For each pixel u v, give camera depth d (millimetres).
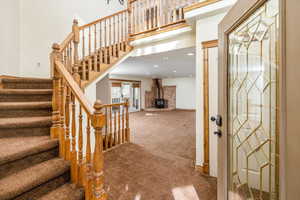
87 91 2744
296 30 534
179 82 9984
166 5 3436
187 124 5809
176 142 3635
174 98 10188
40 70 3180
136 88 9695
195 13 2062
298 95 530
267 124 827
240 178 1089
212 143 2078
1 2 2535
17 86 2242
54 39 3383
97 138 1162
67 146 1458
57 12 3414
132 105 9531
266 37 818
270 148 802
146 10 3736
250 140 988
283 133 607
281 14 608
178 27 2842
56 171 1288
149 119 6855
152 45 3406
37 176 1171
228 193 1188
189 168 2291
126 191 1759
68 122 1470
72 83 1409
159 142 3629
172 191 1761
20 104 1728
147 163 2459
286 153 589
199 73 2174
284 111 601
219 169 1301
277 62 716
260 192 888
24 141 1450
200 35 2143
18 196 1080
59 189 1303
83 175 1362
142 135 4277
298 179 536
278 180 713
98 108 1157
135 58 3996
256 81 927
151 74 8094
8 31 2662
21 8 2893
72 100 1466
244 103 1054
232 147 1180
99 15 4422
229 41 1185
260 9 840
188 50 3135
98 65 3025
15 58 2793
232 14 1070
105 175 2098
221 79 1264
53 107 1538
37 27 3111
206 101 2104
